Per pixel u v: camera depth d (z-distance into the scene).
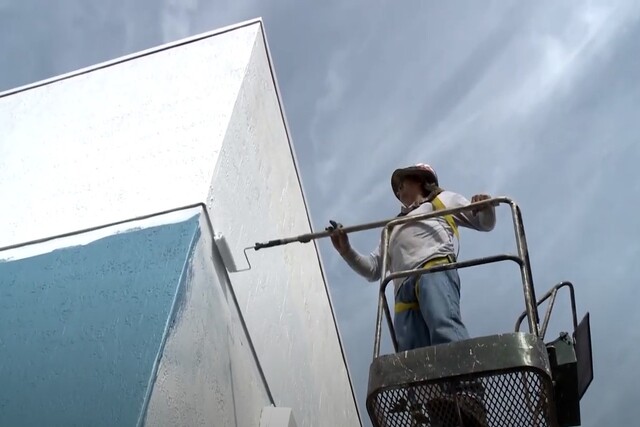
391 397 4.73
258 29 7.27
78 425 4.70
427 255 5.51
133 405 4.71
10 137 7.06
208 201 5.92
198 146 6.31
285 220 7.78
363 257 6.04
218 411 5.51
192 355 5.31
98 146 6.66
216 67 6.99
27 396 4.93
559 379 5.07
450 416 4.70
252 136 7.01
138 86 7.05
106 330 5.19
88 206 6.17
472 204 5.41
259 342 6.51
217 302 5.83
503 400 4.71
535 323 4.67
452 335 5.07
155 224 5.83
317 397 7.95
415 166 6.24
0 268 5.86
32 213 6.27
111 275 5.55
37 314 5.43
